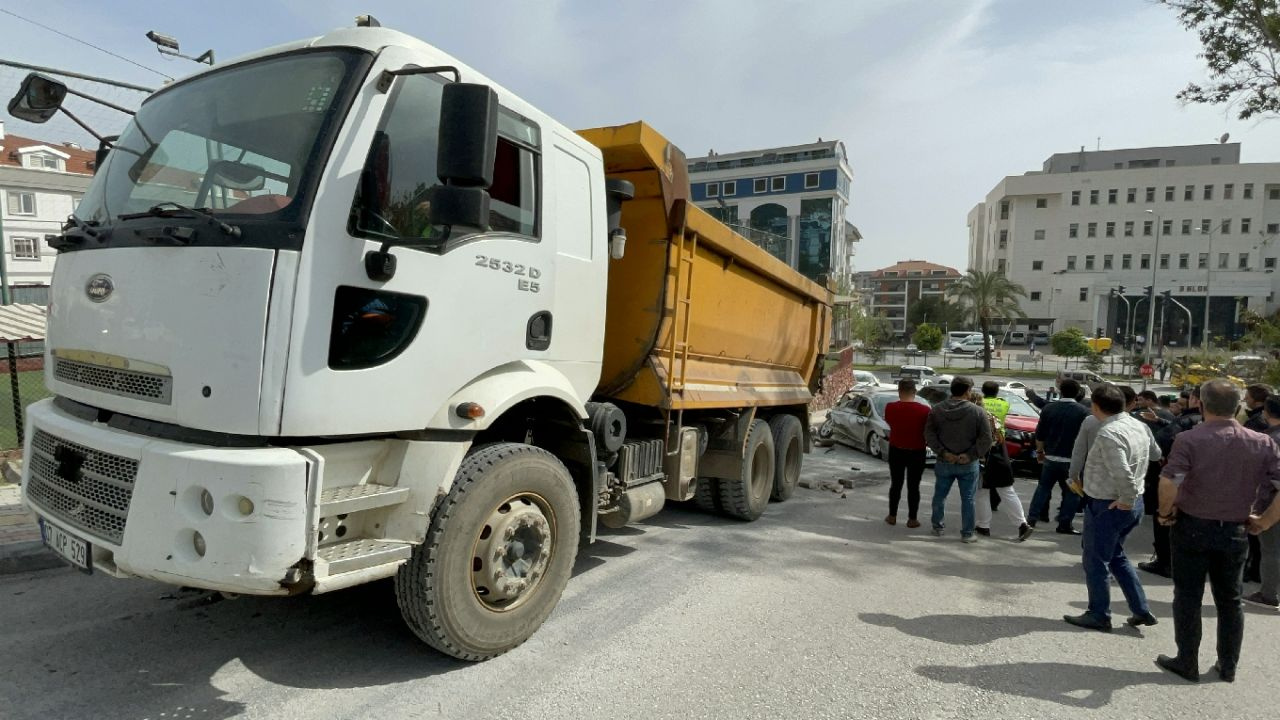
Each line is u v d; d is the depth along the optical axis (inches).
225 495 104.8
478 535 138.6
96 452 119.0
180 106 135.0
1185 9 533.6
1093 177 3240.7
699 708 134.6
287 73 126.4
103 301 121.7
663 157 209.2
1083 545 193.3
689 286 224.8
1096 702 146.3
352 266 116.4
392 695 132.6
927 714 136.9
